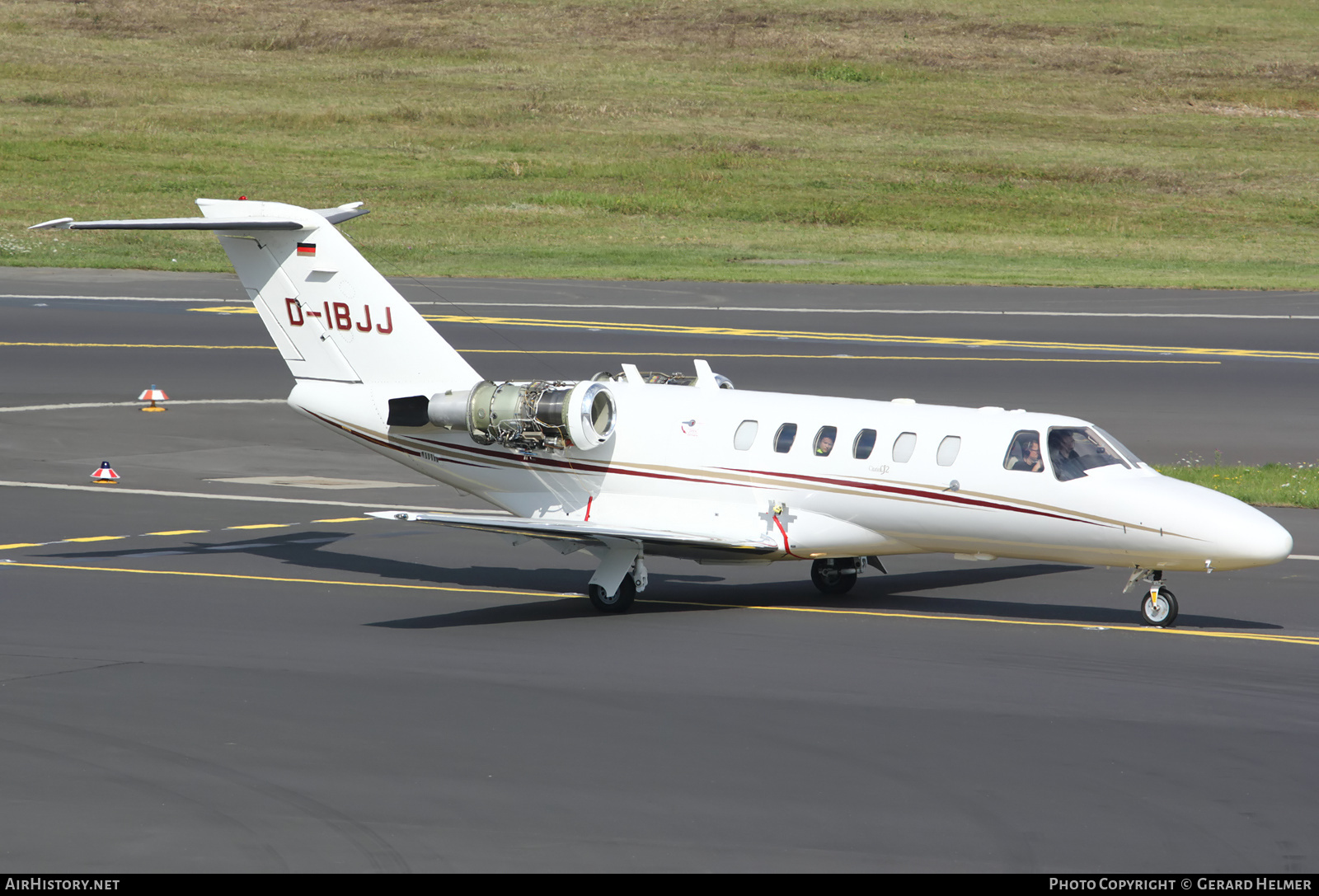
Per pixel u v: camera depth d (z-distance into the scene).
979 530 76.12
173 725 57.56
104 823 47.78
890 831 47.50
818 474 78.06
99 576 83.69
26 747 54.81
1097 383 156.00
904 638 72.50
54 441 125.06
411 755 54.28
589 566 90.62
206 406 141.62
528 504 84.69
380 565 88.94
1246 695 62.75
